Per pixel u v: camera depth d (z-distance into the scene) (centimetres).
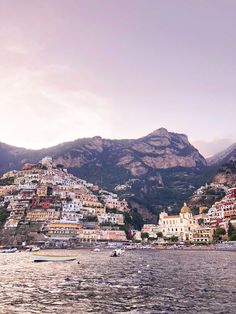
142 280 7156
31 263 11912
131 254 17862
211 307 4575
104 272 8738
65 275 8081
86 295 5409
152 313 4284
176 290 5866
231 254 17050
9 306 4609
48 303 4809
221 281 6912
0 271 9019
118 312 4331
